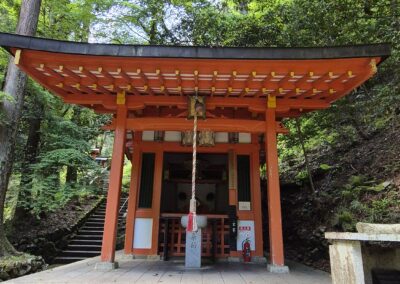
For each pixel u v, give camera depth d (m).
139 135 7.06
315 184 8.07
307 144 9.87
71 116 11.84
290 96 5.72
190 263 5.48
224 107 6.32
